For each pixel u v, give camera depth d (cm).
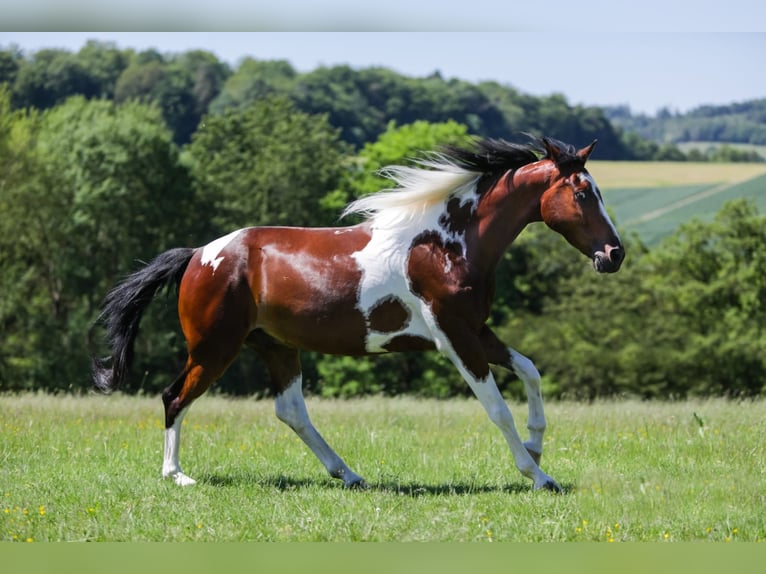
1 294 5109
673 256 6147
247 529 869
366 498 973
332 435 1368
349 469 1082
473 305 1023
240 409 1691
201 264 1080
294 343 1071
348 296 1036
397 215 1043
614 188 8269
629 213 7694
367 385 5072
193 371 1070
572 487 1025
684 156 9144
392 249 1036
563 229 1028
